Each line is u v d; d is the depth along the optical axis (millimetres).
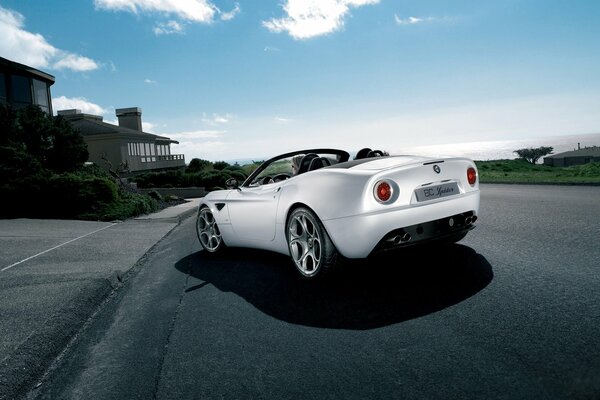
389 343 2584
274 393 2166
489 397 1920
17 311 3684
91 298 4086
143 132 40562
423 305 3131
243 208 5000
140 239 7809
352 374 2270
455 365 2236
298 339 2799
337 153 5082
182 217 12156
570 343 2324
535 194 10211
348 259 3822
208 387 2301
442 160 3762
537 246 4535
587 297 2959
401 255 4613
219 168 35281
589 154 82250
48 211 11805
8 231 8906
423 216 3518
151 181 25516
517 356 2252
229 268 5031
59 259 5988
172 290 4352
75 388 2473
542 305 2893
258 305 3570
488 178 18141
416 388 2062
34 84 22062
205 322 3309
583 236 4855
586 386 1914
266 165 5141
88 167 17000
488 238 5141
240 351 2711
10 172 11922
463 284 3490
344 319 3045
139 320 3531
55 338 3113
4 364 2678
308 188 3920
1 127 12773
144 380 2463
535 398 1875
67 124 14906
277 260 5184
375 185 3422
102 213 11688
